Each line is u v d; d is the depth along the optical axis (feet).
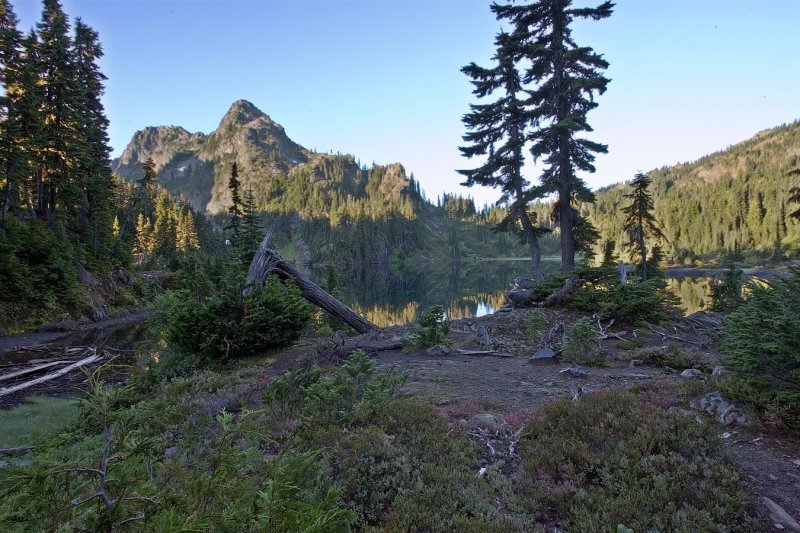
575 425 17.17
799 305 16.25
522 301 58.95
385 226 501.15
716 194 398.21
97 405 8.20
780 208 301.22
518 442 17.61
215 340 34.99
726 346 18.52
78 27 134.92
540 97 72.08
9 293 82.12
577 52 65.87
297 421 18.70
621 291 48.03
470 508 12.63
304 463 9.51
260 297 38.37
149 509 7.16
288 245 544.21
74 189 112.16
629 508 11.89
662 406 19.31
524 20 72.64
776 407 16.47
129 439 8.45
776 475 13.43
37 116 102.22
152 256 201.87
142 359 48.80
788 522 11.16
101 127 139.54
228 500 7.87
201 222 303.07
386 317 114.11
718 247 324.80
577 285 55.62
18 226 91.61
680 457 13.67
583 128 64.18
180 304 39.45
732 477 12.63
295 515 7.44
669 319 49.14
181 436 15.60
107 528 6.73
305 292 51.01
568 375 29.63
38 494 6.67
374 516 12.20
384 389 21.86
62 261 94.27
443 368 32.27
